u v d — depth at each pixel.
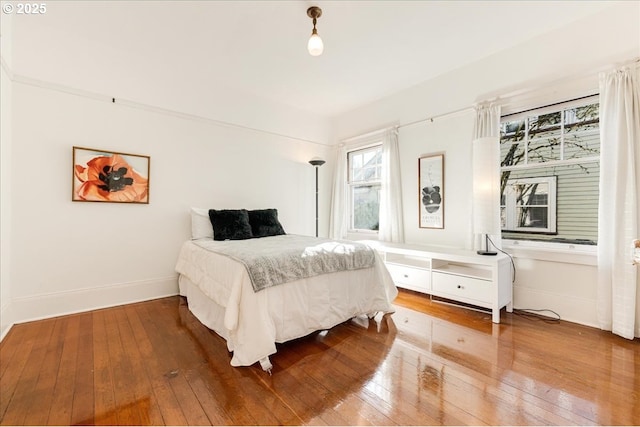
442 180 3.28
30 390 1.47
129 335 2.16
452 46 2.73
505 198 2.97
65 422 1.25
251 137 3.85
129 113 2.90
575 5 2.18
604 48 2.23
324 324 2.15
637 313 2.08
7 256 2.26
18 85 2.35
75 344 2.00
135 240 2.96
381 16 2.30
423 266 3.08
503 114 2.86
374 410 1.34
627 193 2.06
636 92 2.05
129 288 2.92
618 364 1.73
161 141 3.11
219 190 3.56
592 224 2.49
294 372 1.67
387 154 3.84
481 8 2.21
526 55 2.64
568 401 1.39
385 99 3.97
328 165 4.77
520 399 1.41
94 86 2.70
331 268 2.25
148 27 2.46
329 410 1.34
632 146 2.04
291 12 2.25
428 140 3.45
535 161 2.75
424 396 1.44
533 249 2.60
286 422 1.27
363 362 1.79
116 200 2.82
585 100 2.40
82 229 2.66
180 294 3.15
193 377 1.61
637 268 2.05
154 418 1.29
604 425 1.24
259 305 1.77
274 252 2.08
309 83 3.55
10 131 2.30
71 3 2.14
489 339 2.09
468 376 1.62
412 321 2.46
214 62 3.06
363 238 4.36
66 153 2.57
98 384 1.53
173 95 3.18
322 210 4.70
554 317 2.49
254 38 2.62
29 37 2.39
